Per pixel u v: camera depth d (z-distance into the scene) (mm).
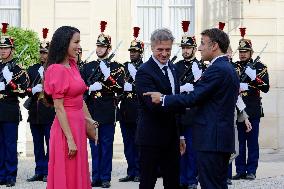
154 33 9133
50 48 8867
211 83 8375
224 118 8438
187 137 12594
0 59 13906
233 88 8492
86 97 13281
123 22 18750
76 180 8742
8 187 12977
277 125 18422
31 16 18812
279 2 18531
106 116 13164
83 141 8859
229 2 18609
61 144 8719
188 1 19031
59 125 8750
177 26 19109
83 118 8914
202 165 8453
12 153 13258
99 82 13242
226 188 8664
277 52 18484
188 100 8430
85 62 13734
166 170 9086
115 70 13328
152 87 8992
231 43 18578
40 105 13609
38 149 13797
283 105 18422
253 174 13836
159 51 9070
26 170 15258
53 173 8734
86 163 8906
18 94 13359
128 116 13602
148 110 8992
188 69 12562
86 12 18719
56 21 18750
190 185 12688
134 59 13789
